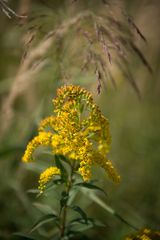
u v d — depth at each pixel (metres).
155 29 7.17
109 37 3.50
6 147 4.49
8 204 4.93
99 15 3.86
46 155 5.22
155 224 5.14
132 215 5.31
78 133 2.81
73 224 3.23
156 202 5.58
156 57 7.45
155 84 7.42
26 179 5.52
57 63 3.91
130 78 3.69
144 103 7.24
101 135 2.89
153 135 6.49
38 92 5.83
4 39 5.86
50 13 4.04
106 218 5.23
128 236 3.11
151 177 5.93
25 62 4.33
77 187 3.02
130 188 5.76
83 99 2.85
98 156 2.80
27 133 4.71
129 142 6.46
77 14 3.80
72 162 3.16
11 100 4.72
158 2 6.90
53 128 2.92
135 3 6.89
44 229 4.45
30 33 3.33
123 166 6.05
